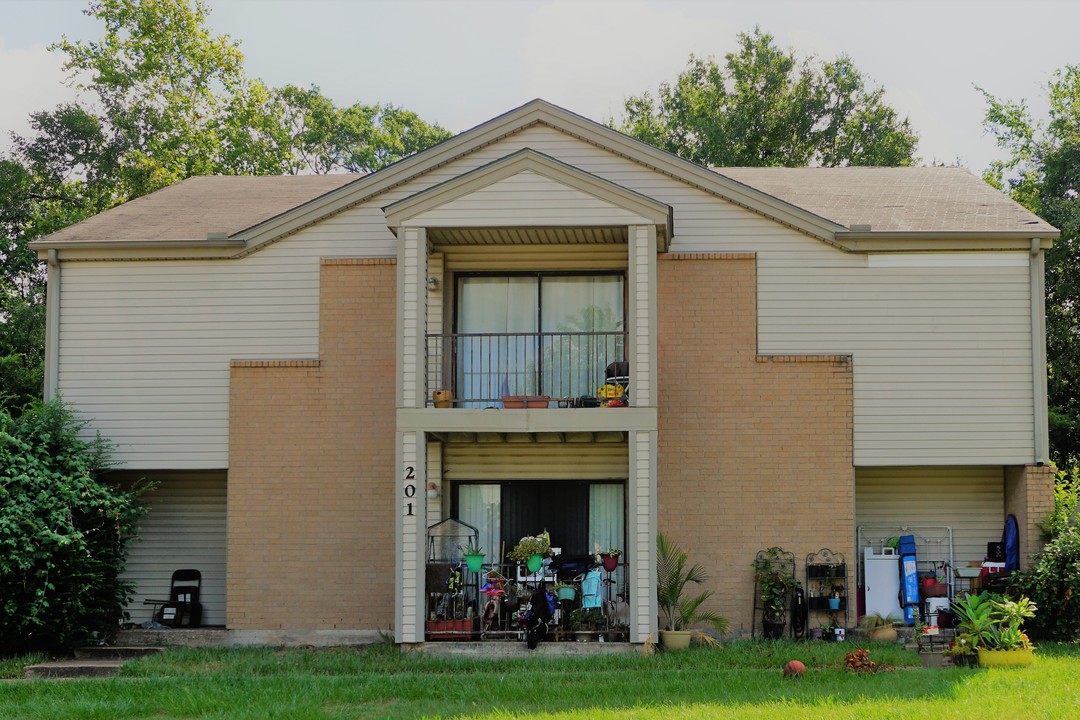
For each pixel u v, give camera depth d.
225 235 17.58
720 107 39.56
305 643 16.88
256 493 17.20
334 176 22.38
